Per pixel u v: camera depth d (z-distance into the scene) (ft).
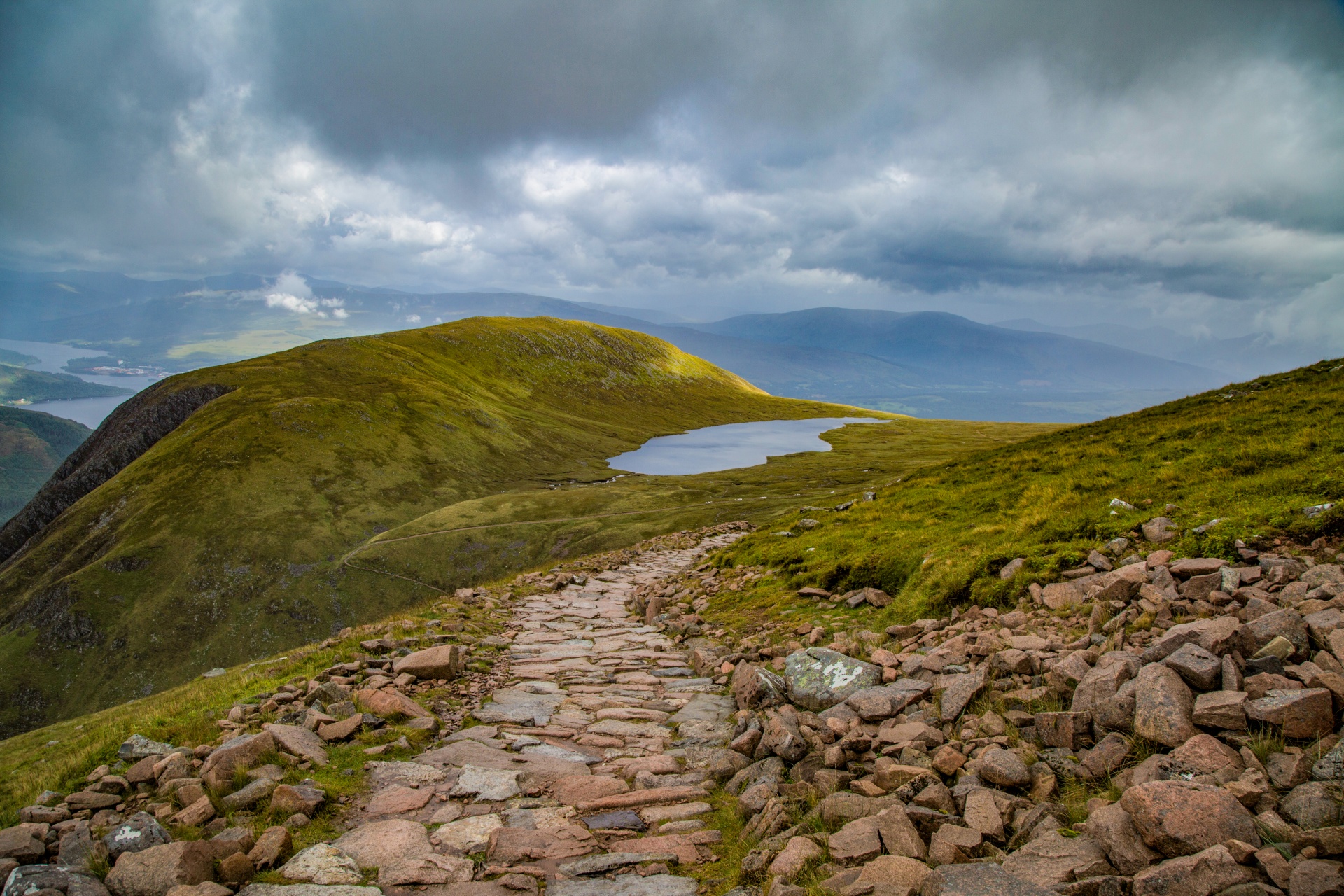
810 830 23.32
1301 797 18.37
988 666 34.78
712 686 48.08
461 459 594.24
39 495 573.74
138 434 602.03
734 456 654.53
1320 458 57.41
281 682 46.06
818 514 113.09
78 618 384.68
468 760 33.06
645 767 32.55
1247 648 26.89
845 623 57.93
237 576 410.52
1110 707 25.90
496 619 73.72
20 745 62.03
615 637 66.90
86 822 26.20
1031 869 18.11
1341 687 22.44
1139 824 18.63
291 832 25.09
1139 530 52.80
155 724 39.73
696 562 112.98
